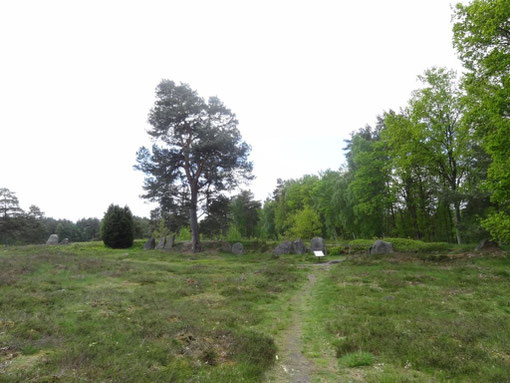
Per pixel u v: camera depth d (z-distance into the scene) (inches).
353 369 241.4
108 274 709.3
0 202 2721.5
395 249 1110.4
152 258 1198.9
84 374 197.9
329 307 446.6
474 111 757.9
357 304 443.5
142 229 3144.7
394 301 454.3
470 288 527.2
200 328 317.1
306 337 325.4
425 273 692.7
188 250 1461.6
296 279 710.5
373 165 1520.7
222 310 419.8
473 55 776.3
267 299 504.1
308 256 1174.3
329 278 701.9
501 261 765.9
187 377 209.8
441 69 1169.4
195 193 1496.1
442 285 565.6
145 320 343.0
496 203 986.1
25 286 527.8
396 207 1734.7
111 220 1577.3
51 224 4505.4
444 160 1182.9
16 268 704.4
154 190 1438.2
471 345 273.3
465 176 1272.1
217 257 1280.8
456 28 795.4
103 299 447.8
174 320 354.6
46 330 295.6
